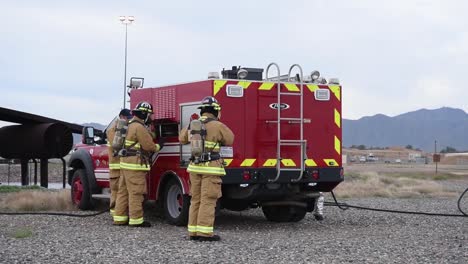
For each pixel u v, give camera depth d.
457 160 83.56
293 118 10.62
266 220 12.05
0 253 7.78
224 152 10.05
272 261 7.43
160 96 11.13
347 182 23.94
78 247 8.27
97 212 12.71
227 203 11.09
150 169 11.30
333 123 11.03
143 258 7.56
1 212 12.30
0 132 20.05
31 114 19.19
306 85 10.81
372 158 85.06
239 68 10.60
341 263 7.34
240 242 8.88
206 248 8.31
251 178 10.22
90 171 12.91
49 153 18.69
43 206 13.30
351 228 10.77
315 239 9.24
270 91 10.49
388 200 17.72
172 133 10.83
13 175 28.08
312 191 11.25
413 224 11.41
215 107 9.30
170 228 10.42
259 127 10.37
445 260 7.57
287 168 10.52
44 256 7.61
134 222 10.48
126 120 10.64
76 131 20.45
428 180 29.75
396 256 7.80
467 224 11.42
